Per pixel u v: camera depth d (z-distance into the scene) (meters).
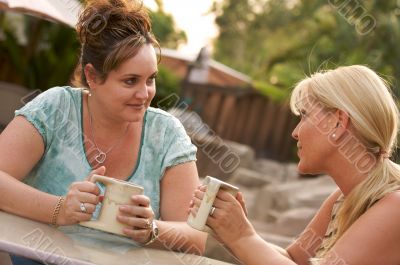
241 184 9.18
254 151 12.57
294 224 5.97
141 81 2.00
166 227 1.96
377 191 1.81
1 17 9.23
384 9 11.81
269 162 11.82
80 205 1.78
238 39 22.52
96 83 2.03
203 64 10.69
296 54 13.30
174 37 15.99
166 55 10.21
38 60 9.29
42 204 1.89
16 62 9.23
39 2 4.41
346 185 1.89
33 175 2.14
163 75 9.98
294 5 18.72
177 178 2.17
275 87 12.27
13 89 5.84
